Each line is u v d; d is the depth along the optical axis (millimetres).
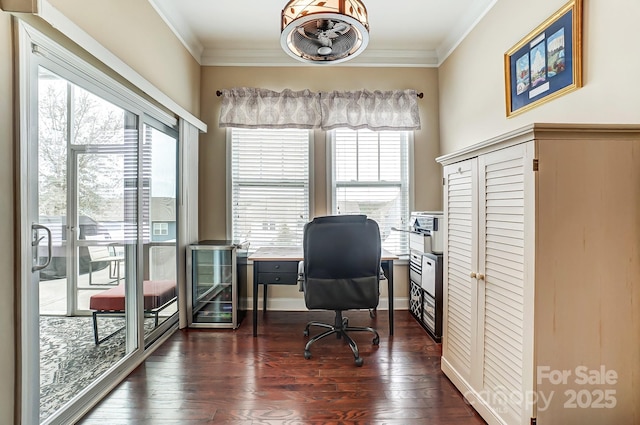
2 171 1275
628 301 1309
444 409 1774
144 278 2387
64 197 1629
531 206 1302
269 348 2533
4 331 1294
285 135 3496
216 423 1663
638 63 1407
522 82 2148
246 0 2615
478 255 1695
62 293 1624
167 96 2641
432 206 3510
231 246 2945
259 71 3465
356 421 1679
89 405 1771
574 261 1300
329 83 3480
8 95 1293
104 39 1879
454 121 3152
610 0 1524
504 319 1495
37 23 1422
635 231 1309
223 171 3469
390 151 3510
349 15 1591
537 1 2018
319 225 2291
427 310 2842
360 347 2543
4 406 1296
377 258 2404
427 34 3148
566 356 1307
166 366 2244
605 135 1299
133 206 2240
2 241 1280
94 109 1840
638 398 1315
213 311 3057
